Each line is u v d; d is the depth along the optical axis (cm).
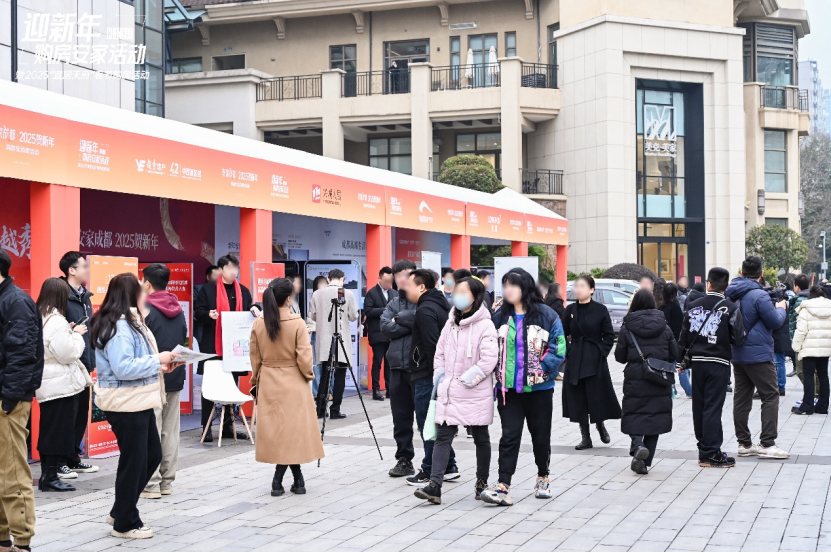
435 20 3834
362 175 1443
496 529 635
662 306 1280
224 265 1038
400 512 690
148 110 2664
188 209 1291
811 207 6781
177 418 752
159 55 2733
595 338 936
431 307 786
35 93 895
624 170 3556
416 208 1588
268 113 3584
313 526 648
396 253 1838
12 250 972
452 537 615
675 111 3747
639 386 829
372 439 1047
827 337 1195
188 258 1293
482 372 690
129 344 609
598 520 658
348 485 792
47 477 765
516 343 711
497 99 3497
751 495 734
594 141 3547
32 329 561
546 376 710
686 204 3775
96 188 895
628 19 3531
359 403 1389
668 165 3738
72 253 838
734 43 3725
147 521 662
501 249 2947
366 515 681
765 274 3769
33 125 825
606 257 3512
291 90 3872
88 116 900
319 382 1230
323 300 1231
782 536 605
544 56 3788
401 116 3541
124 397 605
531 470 858
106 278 925
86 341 846
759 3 4122
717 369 852
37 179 829
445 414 700
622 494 746
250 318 1044
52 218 848
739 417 920
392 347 830
